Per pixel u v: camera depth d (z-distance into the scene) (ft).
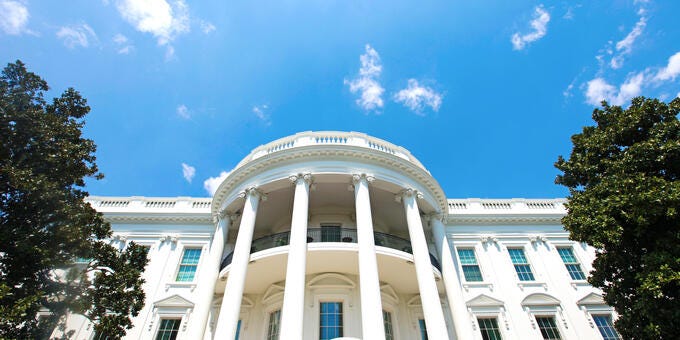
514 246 64.64
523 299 57.11
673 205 27.89
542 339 53.16
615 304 33.91
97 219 34.96
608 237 30.12
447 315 54.95
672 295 28.30
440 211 57.16
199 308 44.32
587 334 53.67
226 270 49.21
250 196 49.62
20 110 30.63
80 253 32.19
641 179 30.01
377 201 55.83
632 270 32.35
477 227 66.54
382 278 52.16
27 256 27.50
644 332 29.91
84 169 33.96
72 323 50.37
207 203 67.72
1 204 28.35
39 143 30.53
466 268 61.77
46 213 30.04
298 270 39.27
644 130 34.45
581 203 34.65
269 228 60.95
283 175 49.21
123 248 59.93
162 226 63.26
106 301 33.17
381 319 36.14
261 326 50.75
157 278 56.49
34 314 29.04
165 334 51.03
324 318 46.01
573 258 64.23
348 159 50.42
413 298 55.06
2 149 28.43
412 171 53.31
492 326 54.90
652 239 30.83
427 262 44.06
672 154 30.48
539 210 70.13
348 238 51.90
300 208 44.86
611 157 35.53
